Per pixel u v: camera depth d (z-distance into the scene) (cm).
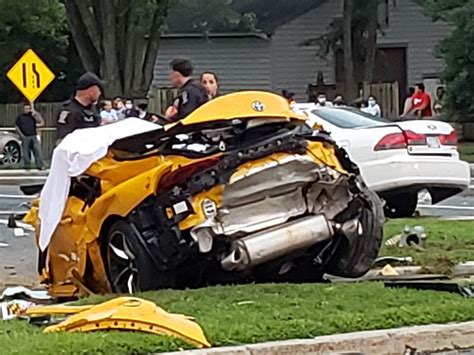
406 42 4897
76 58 4731
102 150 981
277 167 955
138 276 961
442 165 1620
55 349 732
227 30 4847
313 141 981
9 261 1381
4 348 743
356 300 913
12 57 4431
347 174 988
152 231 957
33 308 919
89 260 1019
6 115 4306
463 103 3831
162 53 4897
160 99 3931
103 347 737
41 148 3653
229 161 945
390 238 1334
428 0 3847
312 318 833
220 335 774
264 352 761
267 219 961
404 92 4891
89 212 998
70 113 1126
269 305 894
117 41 3934
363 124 1642
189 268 982
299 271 1040
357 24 4631
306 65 4884
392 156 1605
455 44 3750
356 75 4731
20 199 2388
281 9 4956
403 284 992
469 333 827
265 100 959
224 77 4900
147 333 775
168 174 938
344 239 1016
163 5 3969
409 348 805
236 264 953
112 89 3916
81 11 3919
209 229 941
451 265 1148
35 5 4353
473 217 1734
